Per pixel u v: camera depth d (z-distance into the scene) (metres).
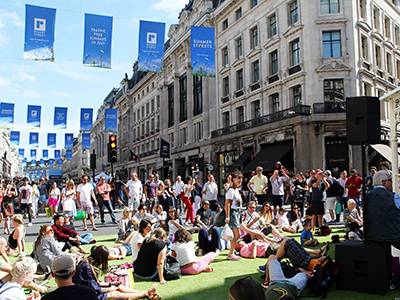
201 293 4.82
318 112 21.69
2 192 14.41
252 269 6.06
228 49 31.47
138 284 5.36
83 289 3.11
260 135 25.58
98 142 98.88
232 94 30.72
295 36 23.62
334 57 22.30
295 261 5.29
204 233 7.35
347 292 4.66
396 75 28.27
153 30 13.88
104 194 13.34
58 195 13.48
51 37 12.71
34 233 11.42
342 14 22.34
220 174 31.59
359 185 10.95
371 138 4.93
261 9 27.08
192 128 38.59
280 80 24.67
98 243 9.17
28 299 4.37
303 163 21.61
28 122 26.42
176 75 42.94
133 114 65.38
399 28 29.38
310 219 9.27
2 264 5.09
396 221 4.86
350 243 4.86
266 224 8.28
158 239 5.78
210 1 34.50
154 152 50.00
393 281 4.76
